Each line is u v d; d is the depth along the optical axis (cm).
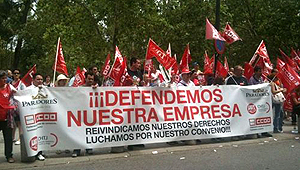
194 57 1953
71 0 1599
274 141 830
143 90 746
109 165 618
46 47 2425
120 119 716
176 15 1866
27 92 639
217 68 1101
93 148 707
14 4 2816
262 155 679
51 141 660
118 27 1592
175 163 623
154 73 990
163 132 753
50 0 1633
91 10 1611
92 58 1631
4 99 627
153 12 1662
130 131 723
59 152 721
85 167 607
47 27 1778
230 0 2478
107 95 711
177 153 708
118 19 1574
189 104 787
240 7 2470
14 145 811
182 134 772
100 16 1591
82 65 1648
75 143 675
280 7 2212
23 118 622
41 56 3080
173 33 1844
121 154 698
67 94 679
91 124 691
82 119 686
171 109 767
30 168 605
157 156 683
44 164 627
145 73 905
